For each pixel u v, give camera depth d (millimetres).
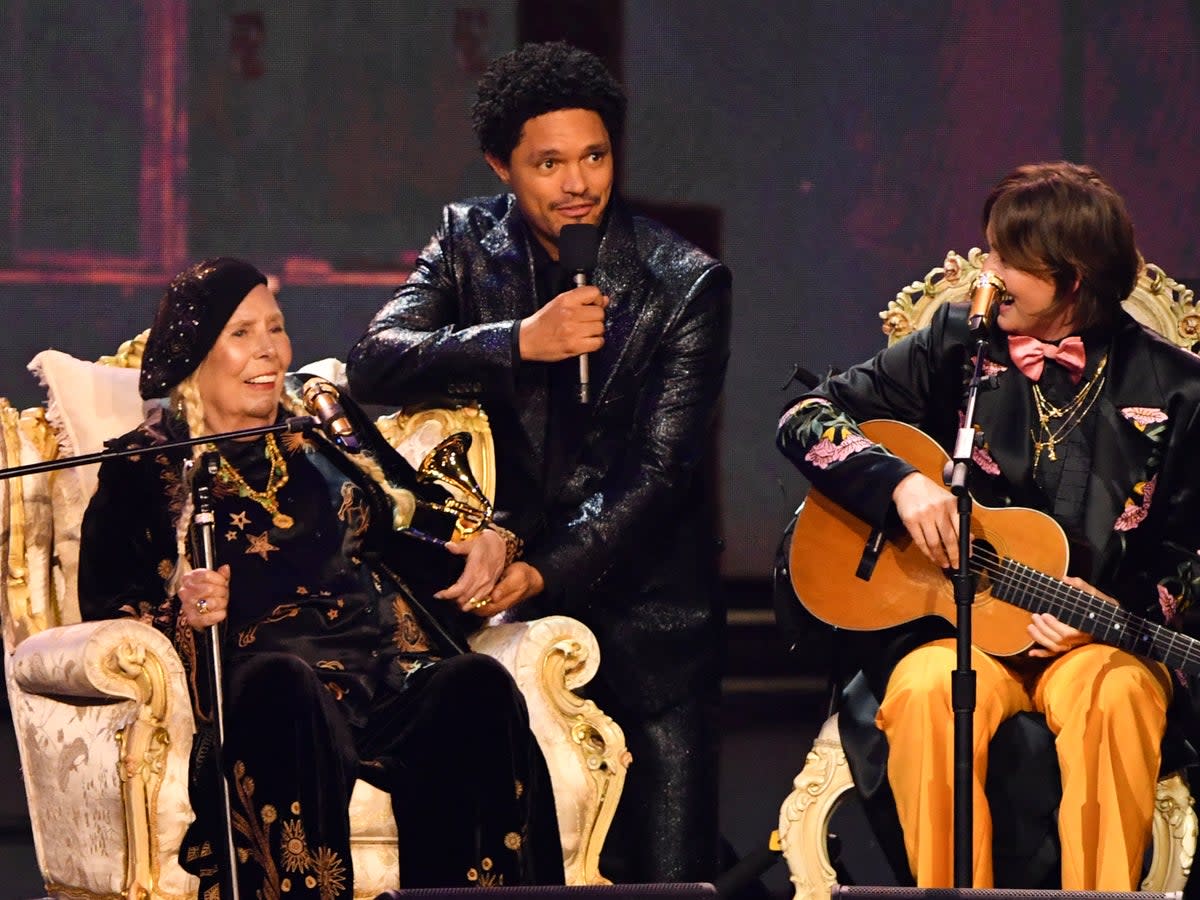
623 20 27531
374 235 27734
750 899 15961
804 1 27641
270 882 11883
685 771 14242
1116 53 27438
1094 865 11859
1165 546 12977
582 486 14328
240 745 12070
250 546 13125
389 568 13562
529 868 12352
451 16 27594
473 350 13953
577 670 12992
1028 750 12492
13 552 13812
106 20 26641
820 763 13062
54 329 26750
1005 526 12773
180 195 27078
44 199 26625
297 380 13805
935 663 12516
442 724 12391
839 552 13289
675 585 14445
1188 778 12938
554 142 14047
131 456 12523
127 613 12883
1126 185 27562
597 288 13977
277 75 27266
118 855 12227
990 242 13000
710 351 14367
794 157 27875
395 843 12398
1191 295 14656
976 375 11930
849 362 28047
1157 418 12914
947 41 27688
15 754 23188
